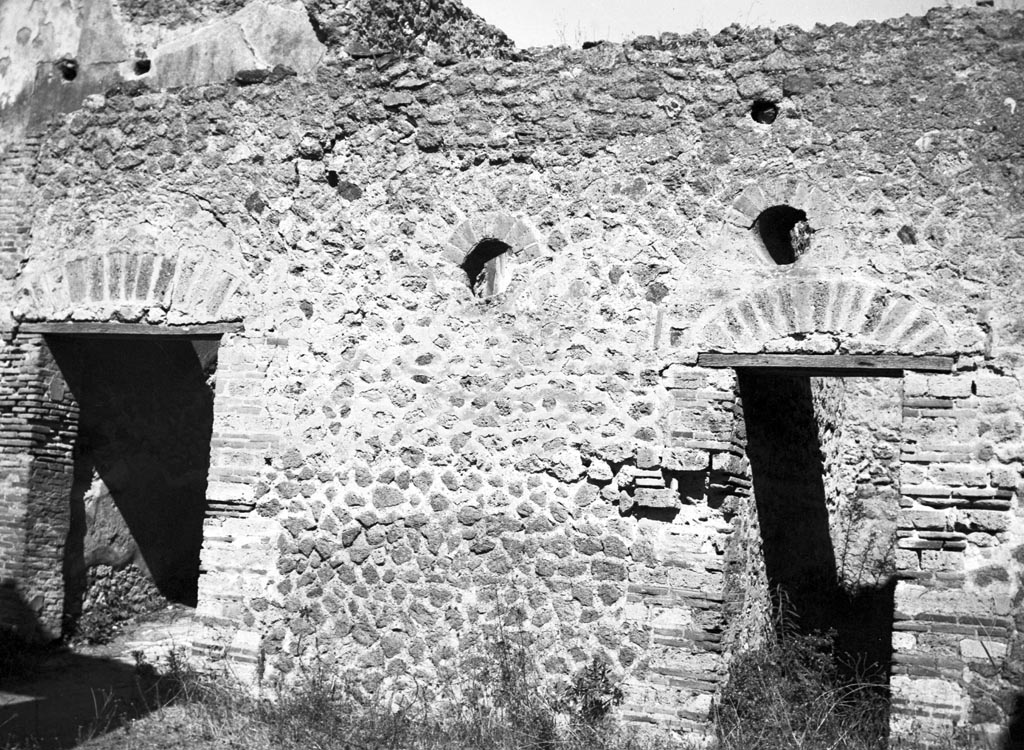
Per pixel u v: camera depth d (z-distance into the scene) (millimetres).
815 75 7488
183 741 7352
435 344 8367
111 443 10578
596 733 7324
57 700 8344
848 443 12367
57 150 9797
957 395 7031
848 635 9781
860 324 7270
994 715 6723
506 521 7996
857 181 7348
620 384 7801
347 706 7930
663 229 7785
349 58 8812
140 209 9383
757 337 7504
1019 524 6844
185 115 9297
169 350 11141
